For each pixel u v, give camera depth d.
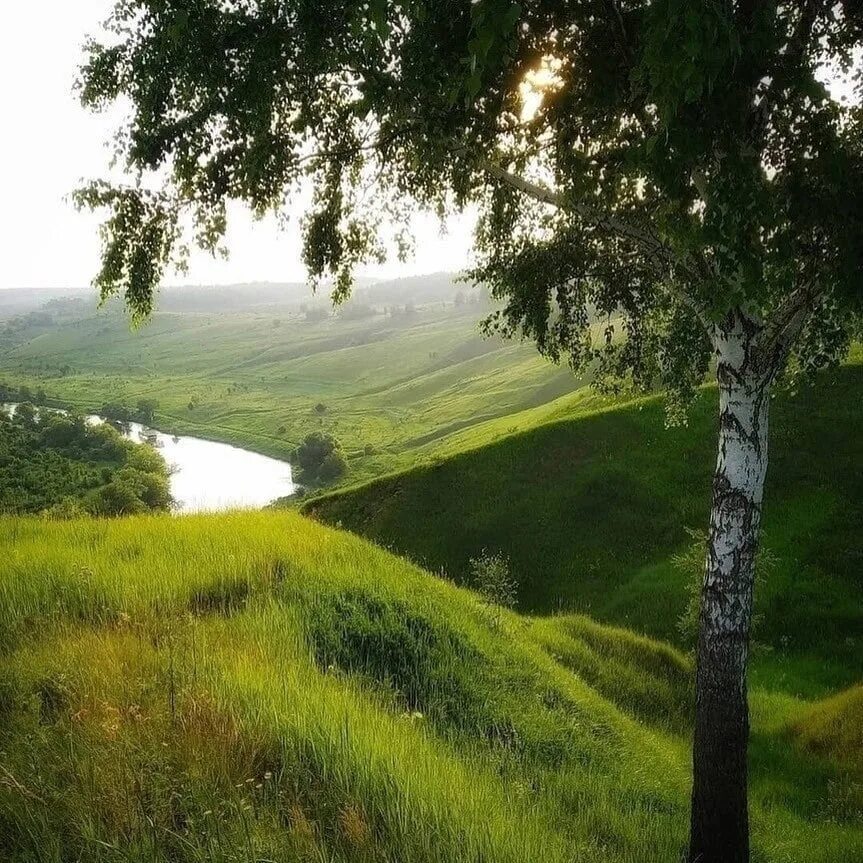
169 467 159.88
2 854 3.37
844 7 5.94
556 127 6.62
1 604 7.32
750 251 5.05
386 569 12.07
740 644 6.70
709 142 4.66
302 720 5.25
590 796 7.73
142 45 5.52
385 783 4.76
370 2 4.09
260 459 176.25
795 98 5.29
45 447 161.12
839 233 5.20
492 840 4.57
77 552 9.52
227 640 7.25
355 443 171.25
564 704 10.77
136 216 6.61
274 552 10.66
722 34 3.70
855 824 11.09
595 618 29.19
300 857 3.69
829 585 25.81
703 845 6.78
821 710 15.61
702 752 6.83
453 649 10.05
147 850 3.46
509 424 86.12
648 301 9.61
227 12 5.49
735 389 6.57
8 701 4.98
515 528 37.34
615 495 36.91
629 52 5.60
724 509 6.70
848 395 35.56
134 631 6.84
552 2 5.58
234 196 6.97
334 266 8.56
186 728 4.71
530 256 8.88
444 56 5.58
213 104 5.78
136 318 6.98
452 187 8.02
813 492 31.11
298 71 6.12
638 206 7.06
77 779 3.96
